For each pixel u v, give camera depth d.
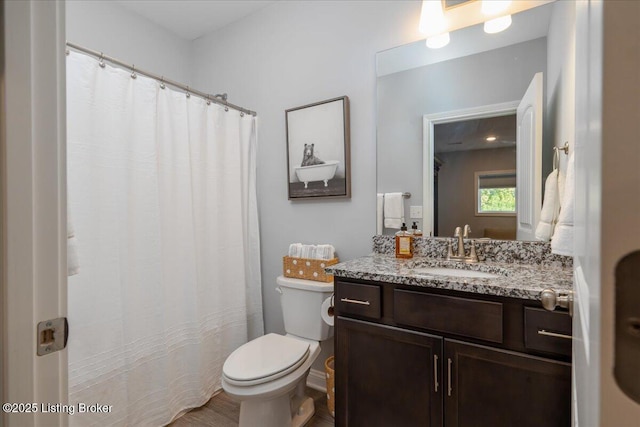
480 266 1.41
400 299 1.23
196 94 1.89
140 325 1.57
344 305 1.36
